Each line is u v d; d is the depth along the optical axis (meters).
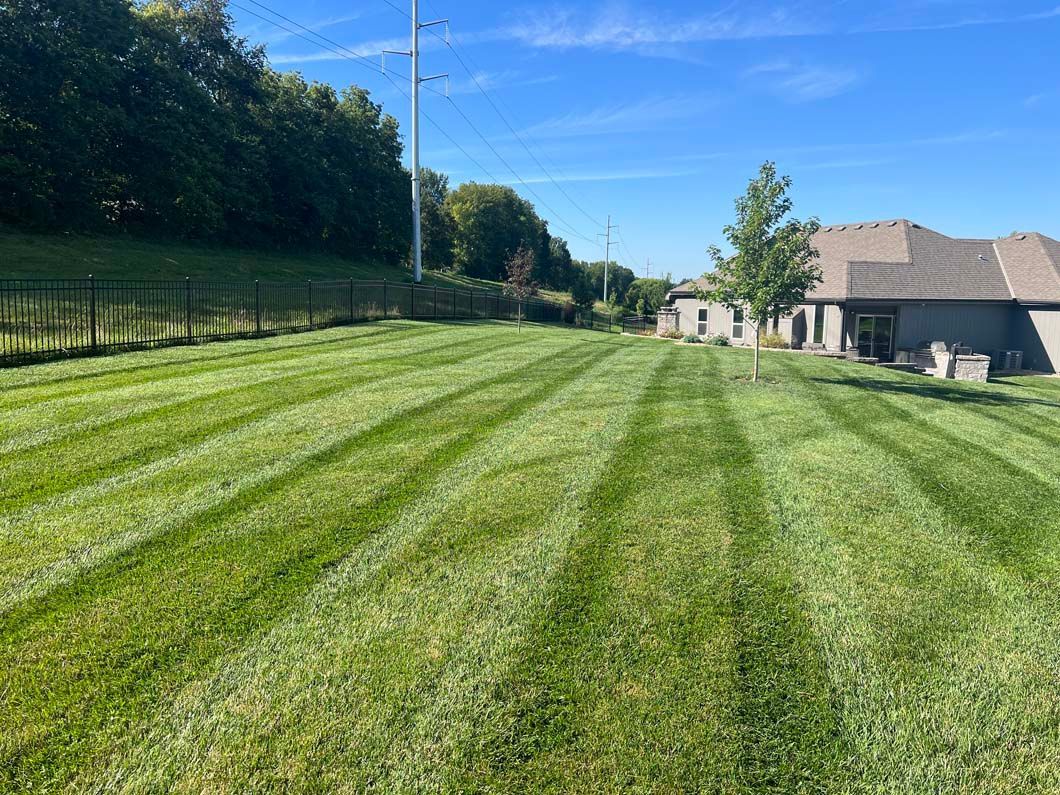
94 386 7.94
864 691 2.81
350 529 4.25
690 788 2.28
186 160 29.47
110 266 22.94
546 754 2.41
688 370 12.31
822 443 7.02
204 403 7.34
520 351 13.94
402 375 9.94
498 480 5.31
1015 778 2.37
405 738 2.45
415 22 31.20
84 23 25.42
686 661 2.98
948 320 22.03
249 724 2.49
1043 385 17.16
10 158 22.83
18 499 4.48
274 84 39.22
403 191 48.84
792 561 4.04
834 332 21.73
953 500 5.30
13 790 2.16
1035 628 3.36
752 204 11.45
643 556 4.02
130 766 2.28
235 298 19.77
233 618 3.19
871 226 26.70
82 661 2.81
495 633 3.15
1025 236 24.72
